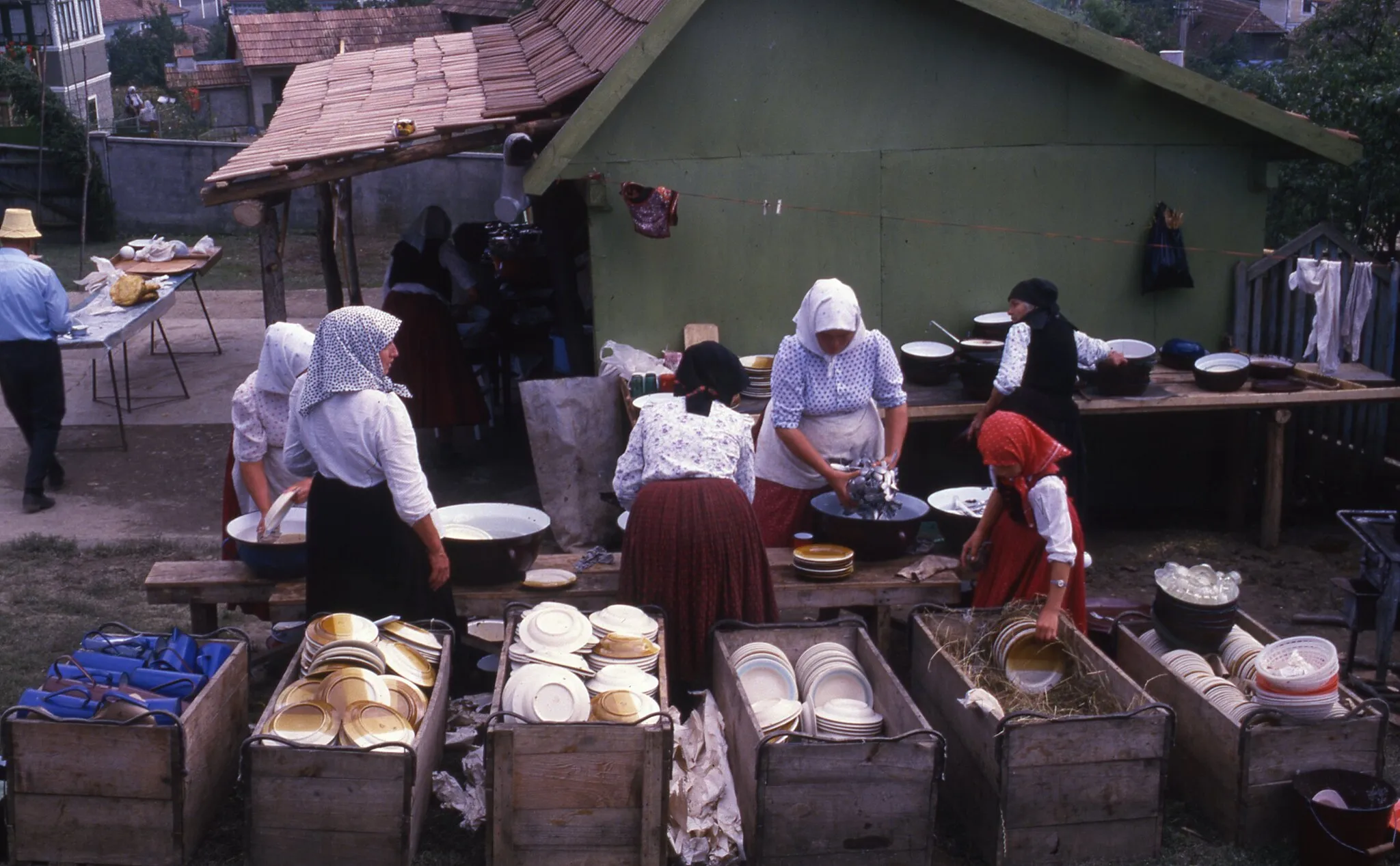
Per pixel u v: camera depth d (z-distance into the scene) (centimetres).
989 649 431
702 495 425
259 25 2828
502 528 493
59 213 1795
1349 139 700
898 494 524
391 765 348
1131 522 738
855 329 498
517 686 369
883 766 356
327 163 681
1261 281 729
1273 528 685
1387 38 1245
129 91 3103
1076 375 580
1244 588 635
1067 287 723
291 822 349
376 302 1378
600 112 636
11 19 2938
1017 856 370
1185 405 647
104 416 934
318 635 393
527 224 1062
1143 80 686
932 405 641
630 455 443
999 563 452
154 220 1862
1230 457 714
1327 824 363
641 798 351
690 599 424
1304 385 680
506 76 836
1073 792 369
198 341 1188
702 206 685
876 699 413
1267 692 386
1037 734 363
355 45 2795
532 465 843
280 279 726
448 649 410
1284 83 1223
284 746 345
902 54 684
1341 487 760
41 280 719
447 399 810
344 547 418
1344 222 1103
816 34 675
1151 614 475
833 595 469
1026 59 692
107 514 737
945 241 709
